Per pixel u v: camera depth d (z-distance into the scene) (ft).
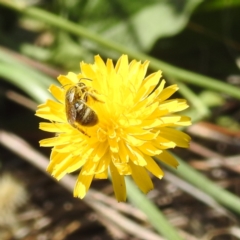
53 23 0.50
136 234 0.47
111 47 0.49
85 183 0.35
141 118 0.35
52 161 0.35
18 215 0.51
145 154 0.35
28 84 0.47
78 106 0.34
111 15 0.53
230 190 0.50
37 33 0.60
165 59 0.56
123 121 0.35
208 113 0.50
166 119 0.35
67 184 0.50
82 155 0.34
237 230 0.47
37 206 0.52
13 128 0.55
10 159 0.56
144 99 0.35
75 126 0.35
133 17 0.53
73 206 0.52
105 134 0.35
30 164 0.55
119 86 0.36
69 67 0.56
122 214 0.50
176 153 0.53
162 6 0.52
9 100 0.57
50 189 0.53
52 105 0.36
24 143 0.52
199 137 0.54
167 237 0.38
